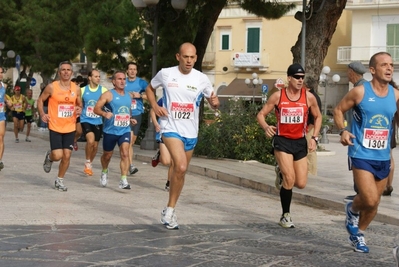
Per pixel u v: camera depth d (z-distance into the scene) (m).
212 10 24.58
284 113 10.32
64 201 12.27
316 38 22.03
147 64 30.16
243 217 11.42
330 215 12.09
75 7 44.34
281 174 10.48
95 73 16.08
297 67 10.24
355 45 54.94
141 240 9.04
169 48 27.56
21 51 54.44
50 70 48.34
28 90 29.69
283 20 57.72
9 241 8.70
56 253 8.12
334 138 43.41
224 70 60.47
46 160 14.45
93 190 13.96
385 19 53.84
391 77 8.38
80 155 22.03
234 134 20.23
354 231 8.80
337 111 8.57
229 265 7.78
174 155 9.70
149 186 14.98
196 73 9.91
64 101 13.51
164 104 9.90
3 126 16.44
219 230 10.02
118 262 7.76
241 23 59.50
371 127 8.41
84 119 16.14
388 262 8.22
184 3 23.50
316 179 16.31
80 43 46.91
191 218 11.04
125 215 10.99
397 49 53.50
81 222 10.20
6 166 17.98
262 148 20.06
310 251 8.71
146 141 23.81
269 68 58.50
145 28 30.36
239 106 20.95
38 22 46.81
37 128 39.97
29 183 14.69
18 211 10.95
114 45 30.75
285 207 10.51
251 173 16.70
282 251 8.65
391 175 13.61
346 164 21.02
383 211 11.71
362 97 8.41
